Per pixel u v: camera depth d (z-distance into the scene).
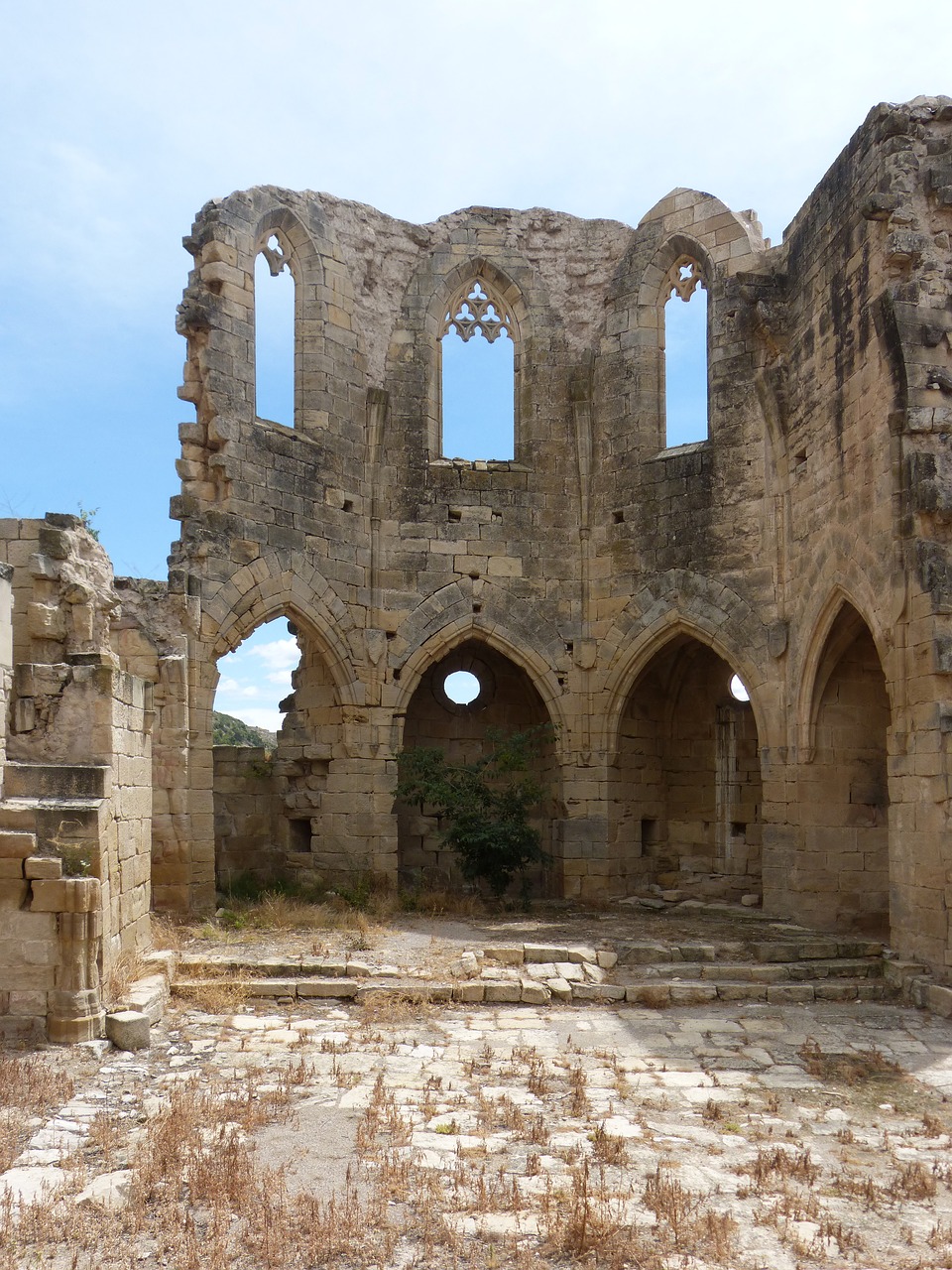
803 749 18.86
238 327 20.03
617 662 22.23
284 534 20.30
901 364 15.43
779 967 14.55
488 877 20.81
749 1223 7.06
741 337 21.19
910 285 15.64
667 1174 7.84
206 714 18.62
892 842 15.38
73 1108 8.95
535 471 23.23
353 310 22.25
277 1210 6.92
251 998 13.08
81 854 11.09
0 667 11.65
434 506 22.62
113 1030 10.87
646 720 23.28
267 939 15.84
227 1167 7.54
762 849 22.05
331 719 21.56
